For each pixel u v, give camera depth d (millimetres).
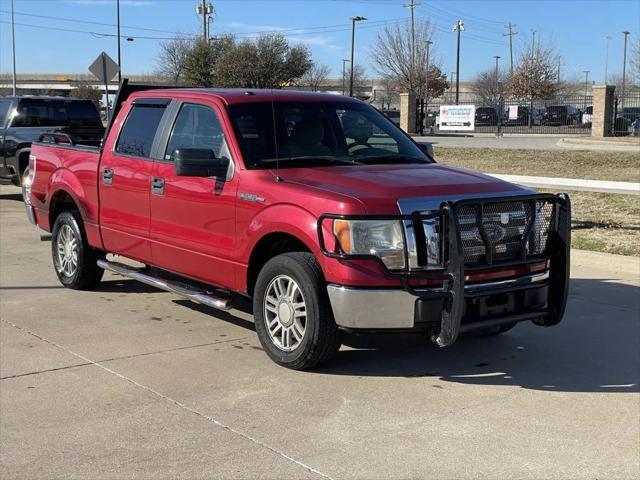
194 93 6293
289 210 5125
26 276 8547
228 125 5781
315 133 6023
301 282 5051
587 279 8539
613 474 3852
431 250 4812
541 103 46281
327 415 4574
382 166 5727
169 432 4297
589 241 10211
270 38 53500
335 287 4855
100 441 4172
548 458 4027
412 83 62094
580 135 37844
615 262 8984
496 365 5617
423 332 4934
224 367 5445
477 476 3801
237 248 5574
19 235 11602
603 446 4195
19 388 4984
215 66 53656
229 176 5637
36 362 5523
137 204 6621
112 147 7012
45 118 15195
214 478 3746
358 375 5320
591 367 5602
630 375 5430
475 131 42969
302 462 3930
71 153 7672
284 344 5340
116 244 7035
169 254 6336
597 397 4973
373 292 4770
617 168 20438
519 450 4121
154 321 6699
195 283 6871
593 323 6832
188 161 5520
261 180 5402
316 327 5027
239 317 6887
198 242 5961
